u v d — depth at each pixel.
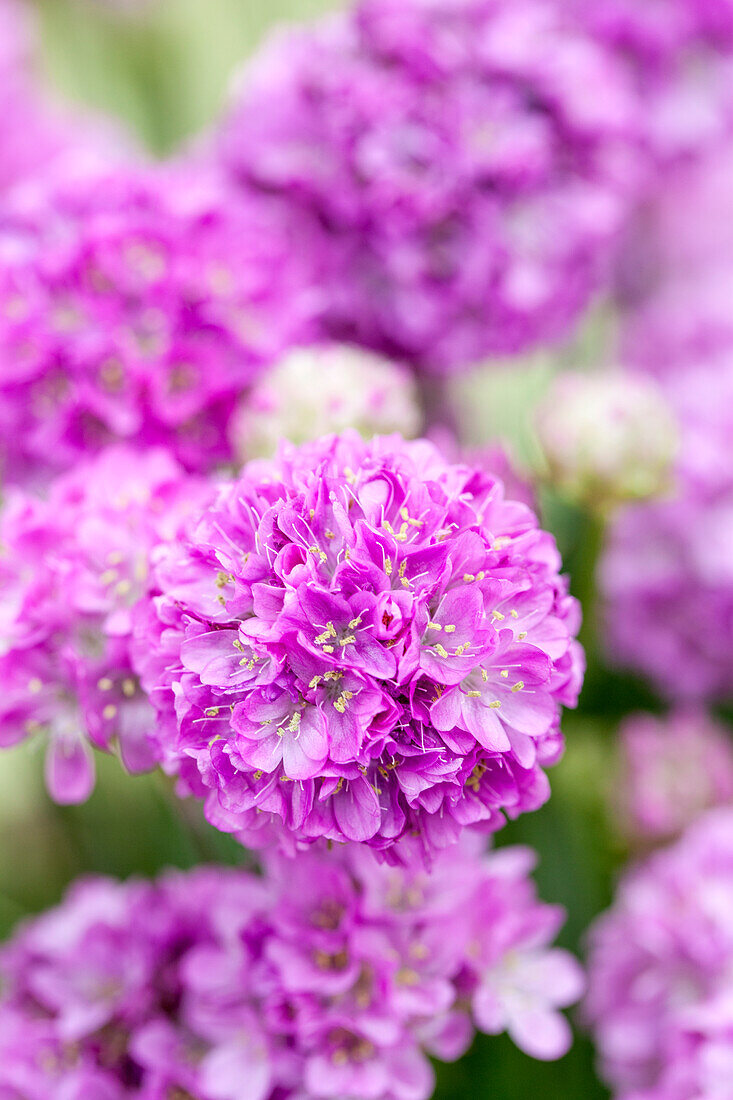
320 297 0.20
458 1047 0.16
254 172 0.20
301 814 0.14
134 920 0.17
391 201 0.20
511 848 0.18
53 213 0.19
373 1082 0.16
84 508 0.16
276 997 0.16
